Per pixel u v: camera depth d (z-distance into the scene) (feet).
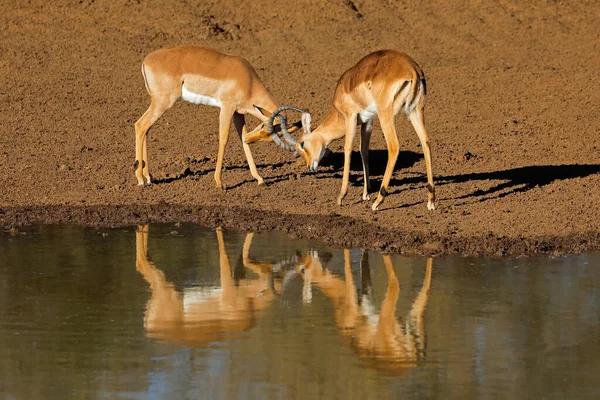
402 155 100.27
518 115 117.19
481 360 46.32
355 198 82.58
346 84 76.28
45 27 151.43
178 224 75.46
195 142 107.14
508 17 161.79
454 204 79.71
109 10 157.58
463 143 104.99
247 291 57.88
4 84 129.49
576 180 87.40
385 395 42.19
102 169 95.25
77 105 122.62
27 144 105.40
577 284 58.39
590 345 48.19
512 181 87.71
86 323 51.52
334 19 158.71
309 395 42.14
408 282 59.36
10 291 57.21
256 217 76.54
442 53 148.25
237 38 152.35
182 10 158.81
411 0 166.91
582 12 165.17
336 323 51.85
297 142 79.77
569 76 134.72
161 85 86.17
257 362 45.98
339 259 65.10
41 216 77.61
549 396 42.06
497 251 66.18
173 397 41.96
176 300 55.88
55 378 43.91
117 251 66.95
